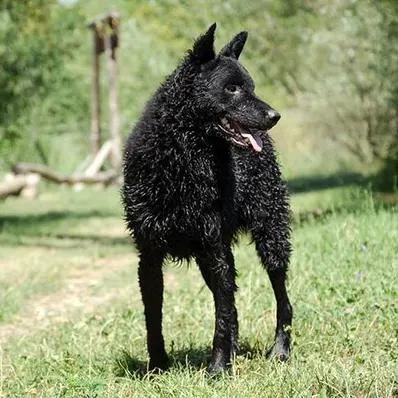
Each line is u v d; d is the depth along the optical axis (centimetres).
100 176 3484
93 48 3688
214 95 712
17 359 856
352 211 1427
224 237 736
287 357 773
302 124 2981
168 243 736
